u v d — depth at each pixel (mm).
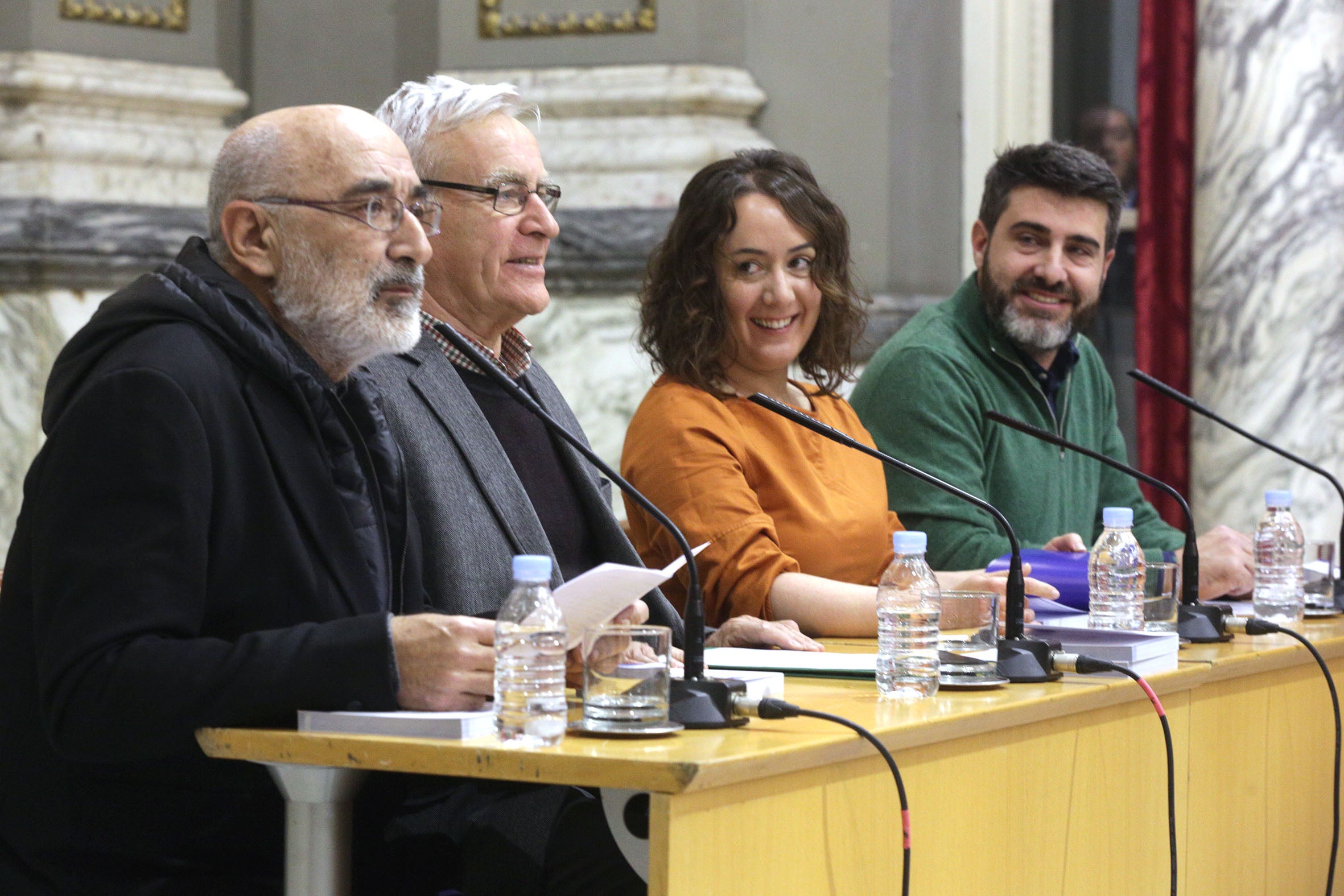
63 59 11812
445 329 5109
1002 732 4691
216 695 4168
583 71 12375
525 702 3936
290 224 4980
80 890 4535
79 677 4223
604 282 12070
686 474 7020
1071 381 9102
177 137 12297
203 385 4570
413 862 5156
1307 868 6715
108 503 4359
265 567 4664
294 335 5090
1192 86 13164
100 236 11570
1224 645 6398
